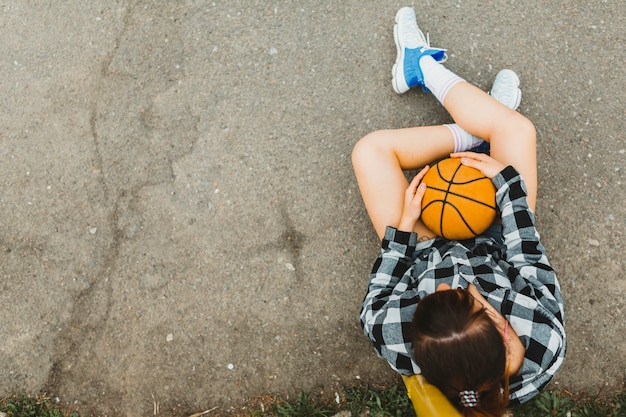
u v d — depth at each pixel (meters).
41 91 2.50
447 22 2.44
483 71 2.42
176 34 2.49
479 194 1.82
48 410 2.40
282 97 2.45
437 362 1.41
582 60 2.38
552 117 2.37
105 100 2.48
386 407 2.29
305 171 2.41
